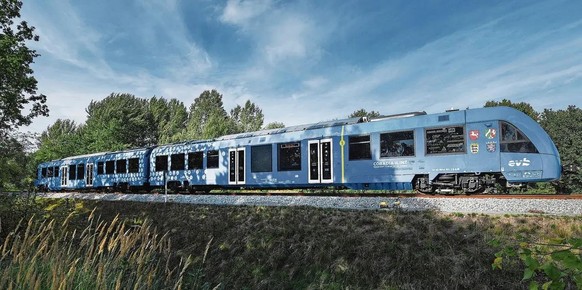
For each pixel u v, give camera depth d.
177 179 18.81
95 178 24.17
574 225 7.07
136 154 21.48
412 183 12.65
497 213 8.28
